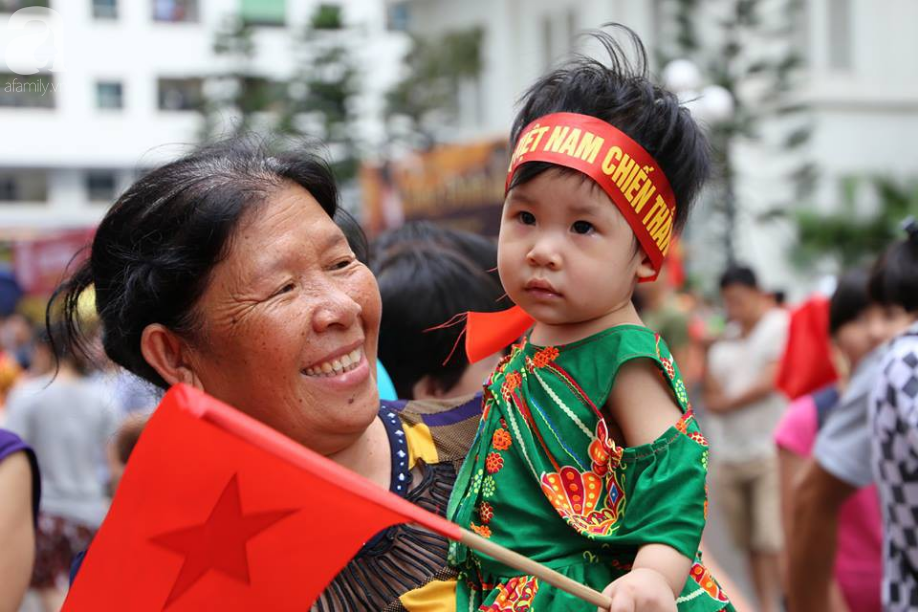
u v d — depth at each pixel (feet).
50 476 18.61
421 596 5.57
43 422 18.61
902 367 8.84
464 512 5.68
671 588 5.06
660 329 21.30
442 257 9.07
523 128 5.95
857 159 73.87
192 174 5.63
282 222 5.47
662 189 5.65
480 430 5.93
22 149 90.33
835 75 73.15
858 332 12.38
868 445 10.66
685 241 49.80
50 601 18.37
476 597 5.59
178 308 5.49
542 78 6.08
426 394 8.98
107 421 18.67
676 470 5.30
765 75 57.67
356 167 58.23
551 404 5.64
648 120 5.64
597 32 6.51
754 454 22.00
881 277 10.97
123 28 88.22
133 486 4.95
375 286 5.70
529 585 5.38
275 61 81.51
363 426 5.56
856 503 12.68
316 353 5.41
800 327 14.62
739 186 65.36
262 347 5.34
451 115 72.74
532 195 5.52
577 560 5.42
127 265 5.61
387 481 5.90
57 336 6.77
